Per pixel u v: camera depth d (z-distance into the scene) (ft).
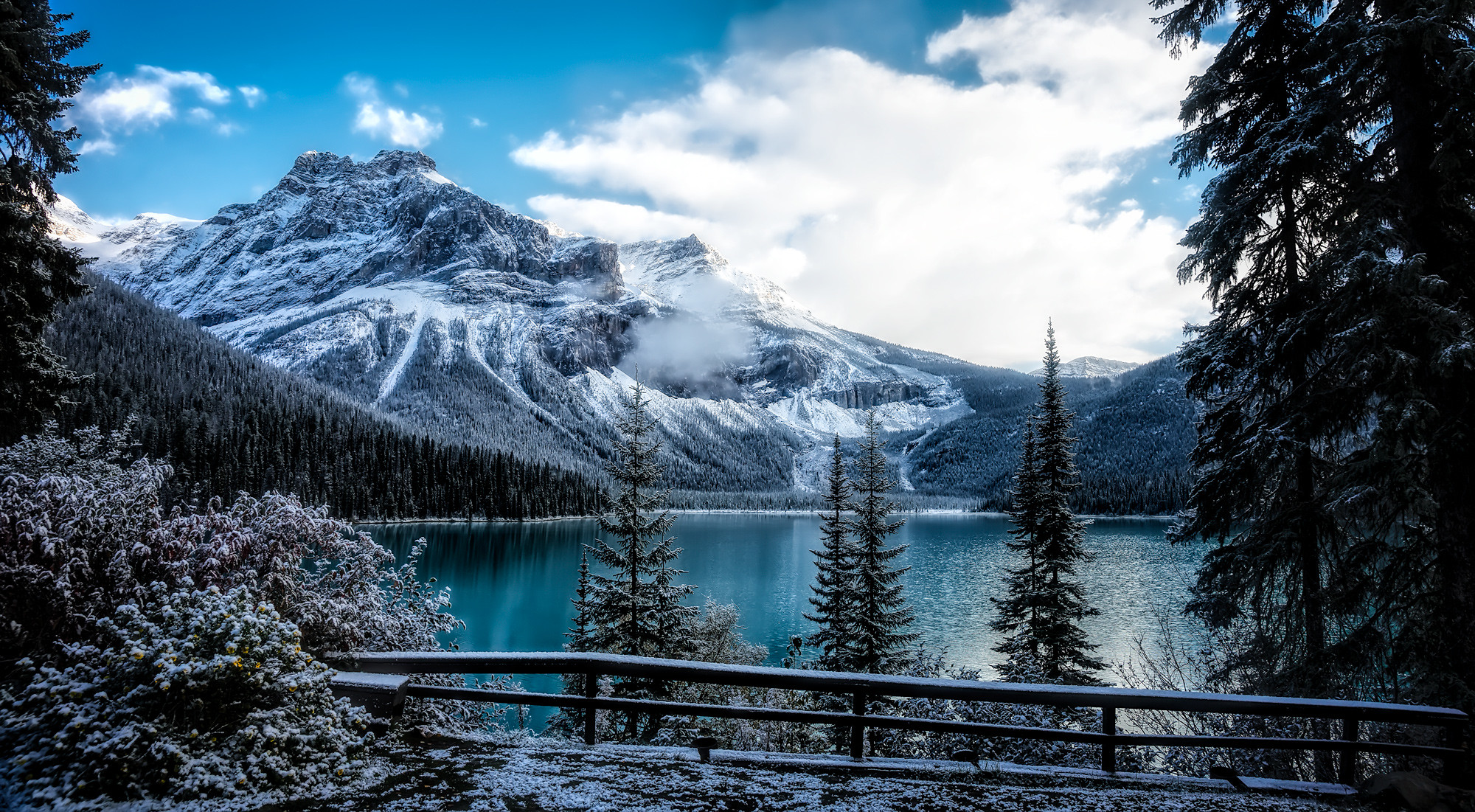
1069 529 57.26
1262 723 28.76
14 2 41.24
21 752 13.97
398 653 18.78
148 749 13.96
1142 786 16.99
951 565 264.11
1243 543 31.86
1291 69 31.19
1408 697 25.90
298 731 15.46
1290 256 31.22
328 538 25.84
